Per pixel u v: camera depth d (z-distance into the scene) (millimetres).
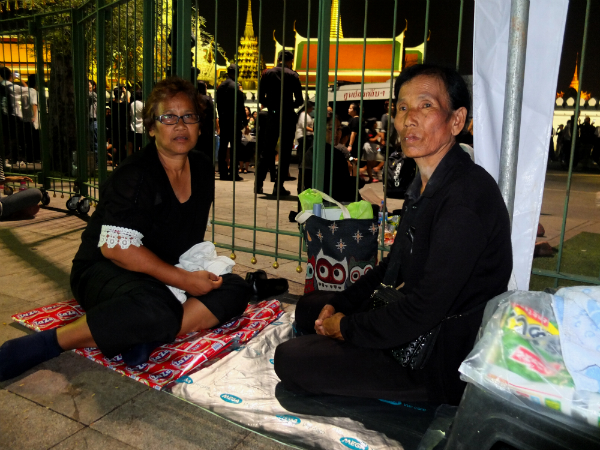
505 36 2230
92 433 1799
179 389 2098
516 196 2305
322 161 3637
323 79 3525
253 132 12828
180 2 4004
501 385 1257
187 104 2275
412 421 1913
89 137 6004
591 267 4172
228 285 2537
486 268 1688
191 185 2506
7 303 2967
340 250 2691
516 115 1940
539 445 1235
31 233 4738
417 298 1659
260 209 6457
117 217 2229
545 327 1310
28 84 7223
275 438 1798
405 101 1771
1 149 6754
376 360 1874
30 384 2105
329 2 3434
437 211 1698
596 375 1188
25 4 8516
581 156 14359
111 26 5172
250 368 2281
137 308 2129
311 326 2471
